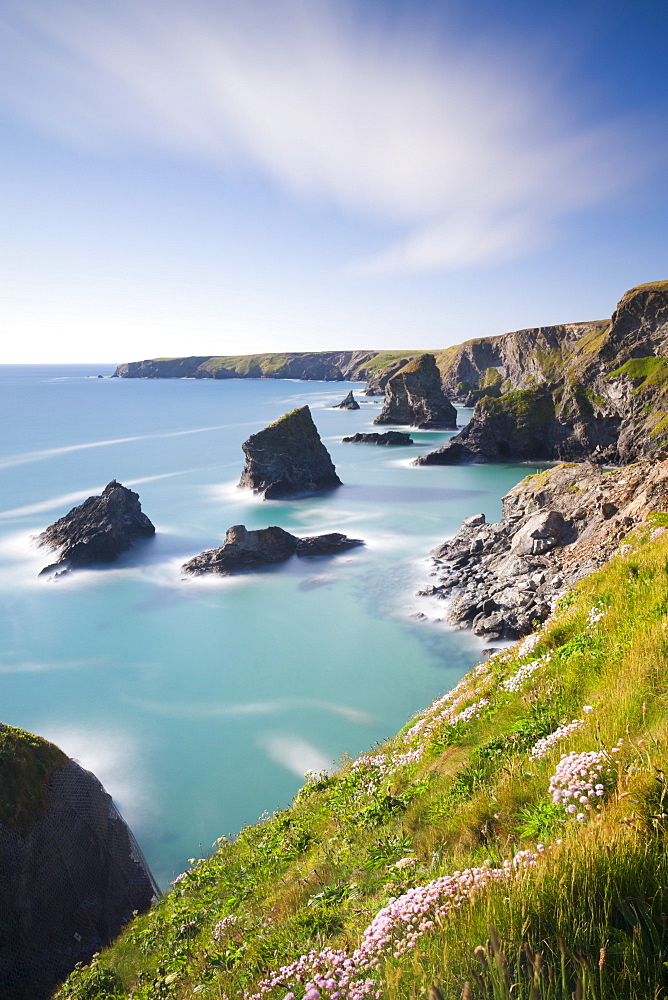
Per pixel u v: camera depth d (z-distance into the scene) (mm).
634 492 38531
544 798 6430
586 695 8867
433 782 9586
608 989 3070
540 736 8586
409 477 109562
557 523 44375
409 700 33688
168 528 75062
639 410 111250
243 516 80938
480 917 3873
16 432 166125
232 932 9172
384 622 44188
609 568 13758
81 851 18859
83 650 42750
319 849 10562
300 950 6434
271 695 35438
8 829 16906
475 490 96000
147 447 140750
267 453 93875
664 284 119188
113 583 56500
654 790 4664
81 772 21344
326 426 192500
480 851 6055
